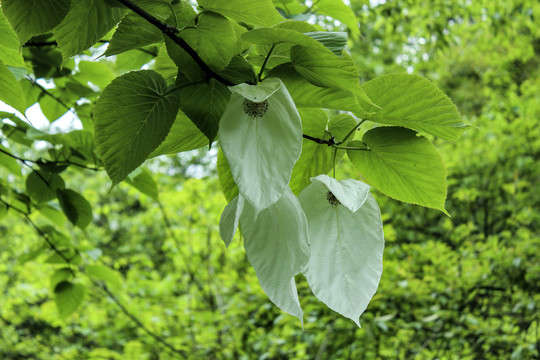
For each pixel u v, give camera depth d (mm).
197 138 906
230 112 706
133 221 7211
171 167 7652
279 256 722
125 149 802
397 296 3561
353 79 774
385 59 8727
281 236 728
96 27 867
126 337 4828
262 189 673
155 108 800
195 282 5090
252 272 4105
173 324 4699
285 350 3754
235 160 680
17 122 1748
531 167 5625
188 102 811
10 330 5820
